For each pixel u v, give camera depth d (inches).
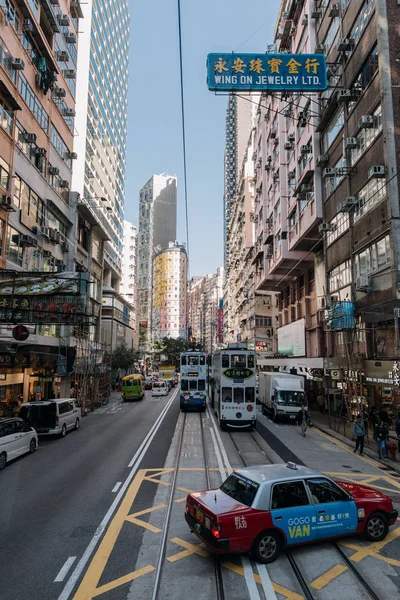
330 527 300.2
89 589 249.0
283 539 285.9
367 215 808.9
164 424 984.3
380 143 751.7
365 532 313.9
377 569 270.5
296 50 1283.2
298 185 1195.3
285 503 291.7
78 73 1996.8
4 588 249.8
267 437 807.1
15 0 922.1
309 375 1160.8
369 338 833.5
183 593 243.9
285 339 1590.8
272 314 2155.5
